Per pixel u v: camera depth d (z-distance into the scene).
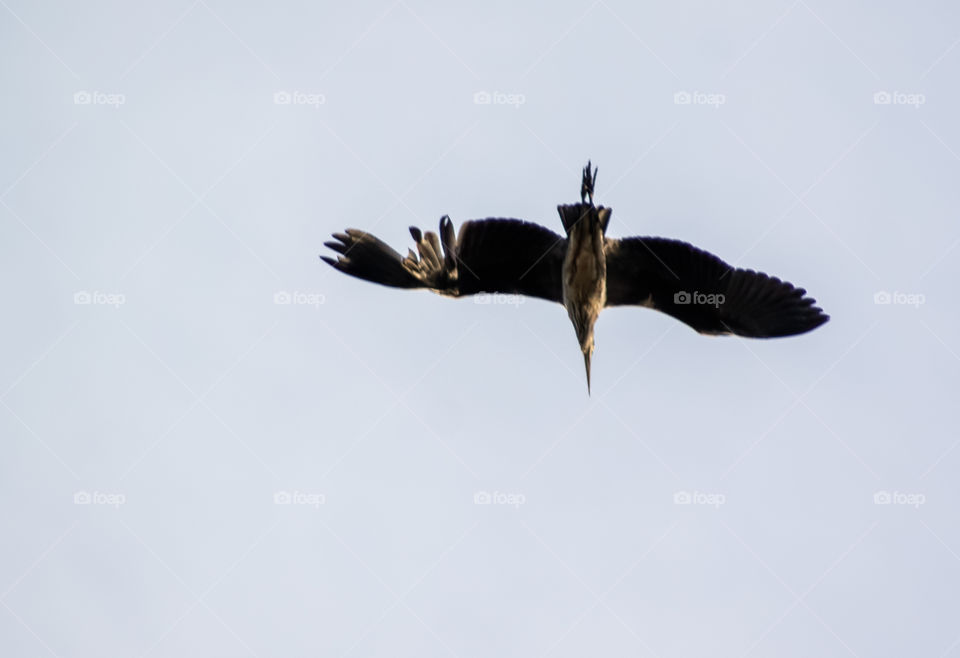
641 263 14.68
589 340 14.20
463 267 14.26
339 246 14.09
